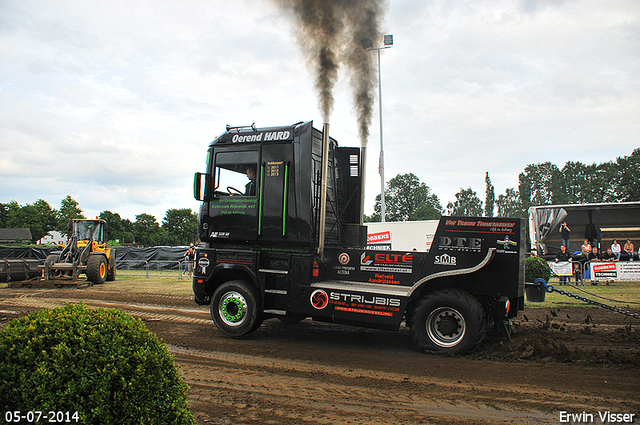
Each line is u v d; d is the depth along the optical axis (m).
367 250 6.39
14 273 14.81
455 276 5.79
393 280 6.22
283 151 6.56
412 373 4.87
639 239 18.33
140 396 2.30
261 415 3.67
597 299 11.27
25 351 2.17
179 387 2.59
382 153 18.83
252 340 6.51
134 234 95.69
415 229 16.09
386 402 4.00
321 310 6.13
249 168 6.84
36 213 82.06
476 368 5.03
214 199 6.97
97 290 13.26
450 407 3.88
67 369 2.17
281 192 6.50
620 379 4.61
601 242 18.41
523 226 5.64
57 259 15.24
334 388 4.38
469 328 5.44
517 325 6.93
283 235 6.43
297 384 4.50
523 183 68.81
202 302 6.99
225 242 6.90
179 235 101.81
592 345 6.02
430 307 5.62
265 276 6.48
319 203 6.66
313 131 6.62
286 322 7.98
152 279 17.81
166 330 7.17
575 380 4.59
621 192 60.25
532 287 6.84
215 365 5.18
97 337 2.32
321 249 6.28
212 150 7.09
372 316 5.82
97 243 16.23
